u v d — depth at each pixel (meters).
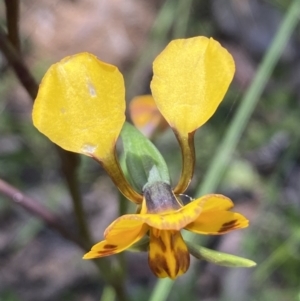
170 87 0.06
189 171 0.07
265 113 0.18
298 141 0.16
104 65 0.06
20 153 0.15
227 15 0.20
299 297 0.10
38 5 0.20
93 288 0.14
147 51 0.18
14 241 0.15
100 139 0.06
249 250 0.14
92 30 0.19
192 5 0.19
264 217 0.15
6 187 0.09
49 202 0.16
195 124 0.06
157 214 0.06
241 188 0.16
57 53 0.19
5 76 0.17
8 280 0.15
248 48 0.20
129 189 0.07
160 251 0.06
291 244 0.13
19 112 0.17
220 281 0.14
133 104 0.10
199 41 0.06
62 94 0.06
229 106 0.17
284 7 0.16
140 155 0.07
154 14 0.20
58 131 0.06
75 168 0.09
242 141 0.17
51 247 0.15
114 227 0.05
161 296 0.10
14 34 0.08
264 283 0.14
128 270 0.15
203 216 0.06
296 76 0.19
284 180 0.16
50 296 0.14
